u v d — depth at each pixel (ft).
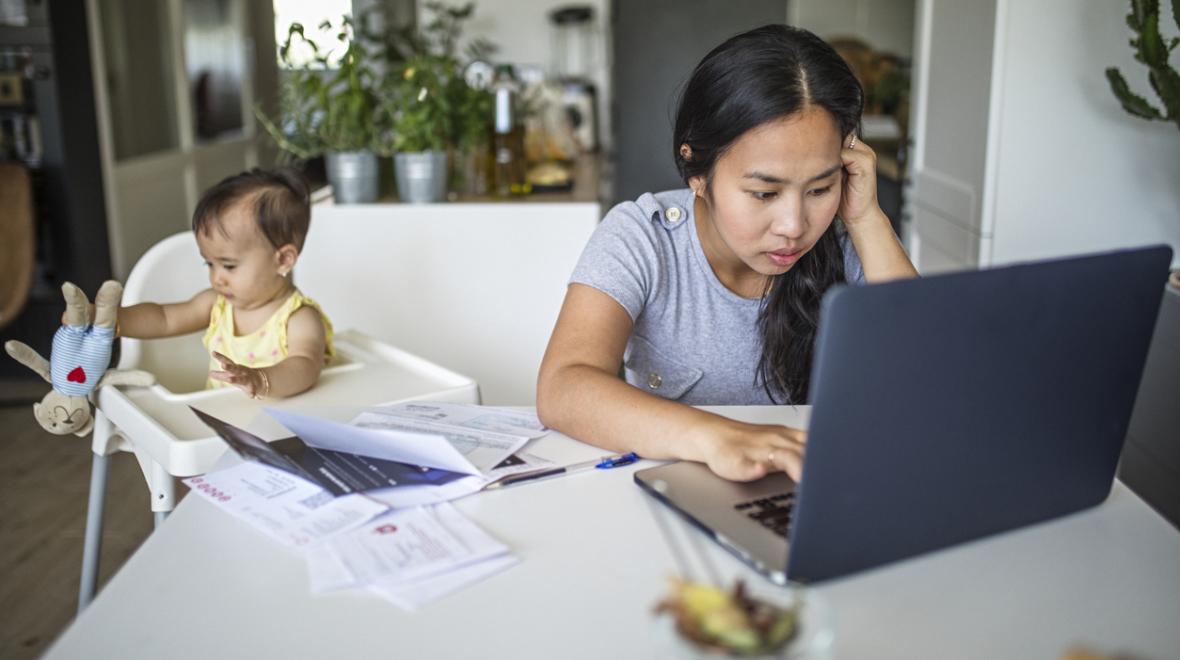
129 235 13.91
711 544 3.07
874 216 4.69
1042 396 2.89
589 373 4.04
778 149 3.85
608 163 12.62
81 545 8.23
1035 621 2.67
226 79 17.10
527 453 3.81
